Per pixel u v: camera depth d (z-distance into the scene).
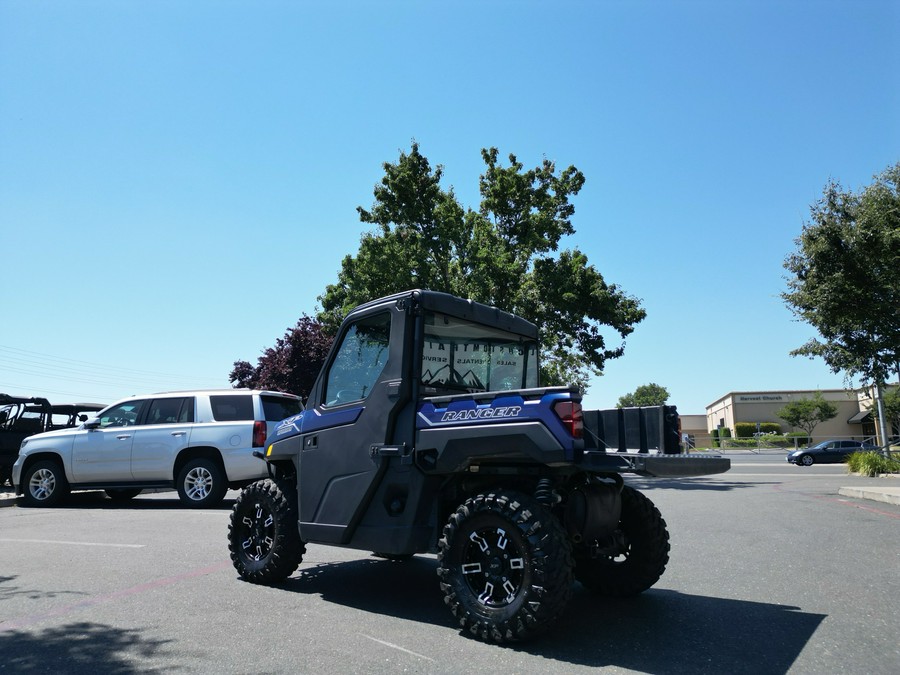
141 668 3.49
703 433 90.81
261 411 11.40
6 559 6.52
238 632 4.13
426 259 21.05
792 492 14.35
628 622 4.35
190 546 7.24
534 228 21.89
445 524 4.58
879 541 7.52
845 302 14.38
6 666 3.53
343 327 5.42
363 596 5.11
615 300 21.59
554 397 3.97
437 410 4.54
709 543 7.46
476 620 3.95
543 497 4.04
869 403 51.69
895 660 3.59
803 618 4.43
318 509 5.14
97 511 10.89
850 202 14.71
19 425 14.81
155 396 11.91
